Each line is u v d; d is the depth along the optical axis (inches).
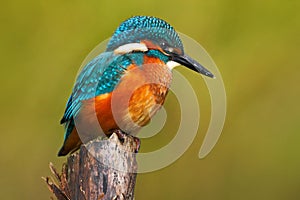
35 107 695.7
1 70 692.7
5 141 701.3
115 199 386.3
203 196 708.0
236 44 695.7
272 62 701.9
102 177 386.6
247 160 715.4
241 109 708.7
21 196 708.7
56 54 689.0
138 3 679.1
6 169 706.8
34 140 701.3
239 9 693.3
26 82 693.9
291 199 733.3
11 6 690.8
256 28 700.0
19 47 693.3
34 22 692.7
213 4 688.4
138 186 701.3
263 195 725.9
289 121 710.5
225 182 710.5
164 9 682.2
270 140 713.6
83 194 386.9
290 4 697.0
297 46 703.7
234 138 711.1
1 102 694.5
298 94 706.8
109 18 680.4
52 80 690.8
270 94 709.3
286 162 718.5
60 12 689.0
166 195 702.5
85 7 685.3
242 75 700.0
